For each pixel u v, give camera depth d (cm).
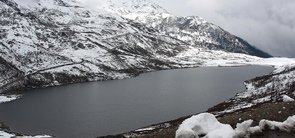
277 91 17738
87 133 13012
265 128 2903
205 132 2852
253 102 15312
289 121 2906
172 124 12694
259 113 3859
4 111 18112
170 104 17962
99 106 18125
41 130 13738
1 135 5969
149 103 18438
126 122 14362
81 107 18150
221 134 2745
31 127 14312
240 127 2844
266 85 19688
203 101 18675
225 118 4134
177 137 2770
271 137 2758
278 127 2902
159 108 17000
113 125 13975
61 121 15162
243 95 19588
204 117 2953
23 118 16175
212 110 15700
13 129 14075
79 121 14975
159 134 3606
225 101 18262
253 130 2827
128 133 11481
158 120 14475
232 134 2747
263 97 16638
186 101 18775
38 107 18838
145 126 13450
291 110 3762
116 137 10712
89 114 16275
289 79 18600
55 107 18550
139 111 16438
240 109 12825
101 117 15525
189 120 2930
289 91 15838
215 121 2969
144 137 3697
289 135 2772
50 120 15475
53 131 13488
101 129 13462
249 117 3775
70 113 16750
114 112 16450
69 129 13700
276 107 3934
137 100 19462
